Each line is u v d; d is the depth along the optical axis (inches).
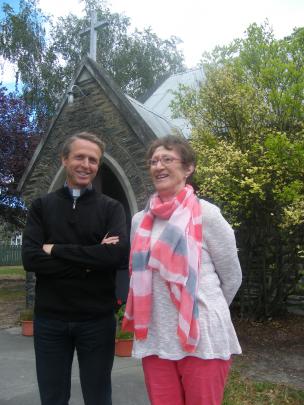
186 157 89.8
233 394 152.2
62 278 94.5
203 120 262.2
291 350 209.0
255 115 243.1
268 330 243.3
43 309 96.0
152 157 91.0
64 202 99.9
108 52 847.1
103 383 97.2
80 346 96.7
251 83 252.5
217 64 270.4
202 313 80.0
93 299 95.8
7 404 145.9
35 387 161.9
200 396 78.9
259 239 248.7
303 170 209.6
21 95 713.0
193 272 79.6
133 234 93.7
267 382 163.6
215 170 215.2
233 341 83.8
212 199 236.8
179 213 83.6
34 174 334.0
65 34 820.6
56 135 322.7
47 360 95.6
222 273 87.2
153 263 82.2
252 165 224.2
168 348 80.0
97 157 102.7
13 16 740.7
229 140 248.8
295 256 241.1
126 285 325.7
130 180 281.9
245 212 238.5
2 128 487.5
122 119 287.9
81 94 309.0
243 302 263.4
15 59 749.3
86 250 93.7
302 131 220.1
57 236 97.7
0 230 1004.6
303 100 245.3
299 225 229.1
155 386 82.8
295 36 266.7
